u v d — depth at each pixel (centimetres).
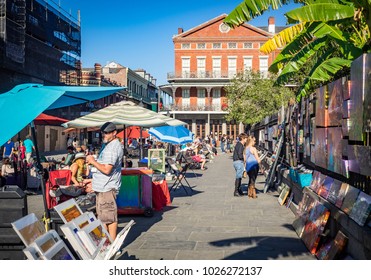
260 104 3005
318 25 838
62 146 4722
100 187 608
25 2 3562
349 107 585
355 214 497
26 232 420
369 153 503
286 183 1159
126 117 902
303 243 663
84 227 470
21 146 1450
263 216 901
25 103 473
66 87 608
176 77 6141
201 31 6128
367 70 512
